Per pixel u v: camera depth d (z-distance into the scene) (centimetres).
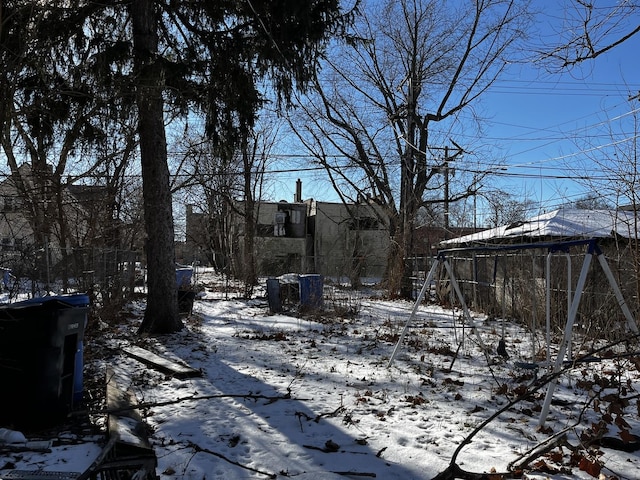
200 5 1129
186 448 460
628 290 998
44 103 995
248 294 2180
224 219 3631
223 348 978
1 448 415
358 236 2942
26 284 1095
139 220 1513
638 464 426
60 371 485
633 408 591
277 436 494
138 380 699
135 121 1157
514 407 593
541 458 440
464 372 779
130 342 977
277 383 704
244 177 2780
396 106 2508
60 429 478
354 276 2339
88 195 1234
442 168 2073
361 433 505
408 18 2419
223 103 1157
